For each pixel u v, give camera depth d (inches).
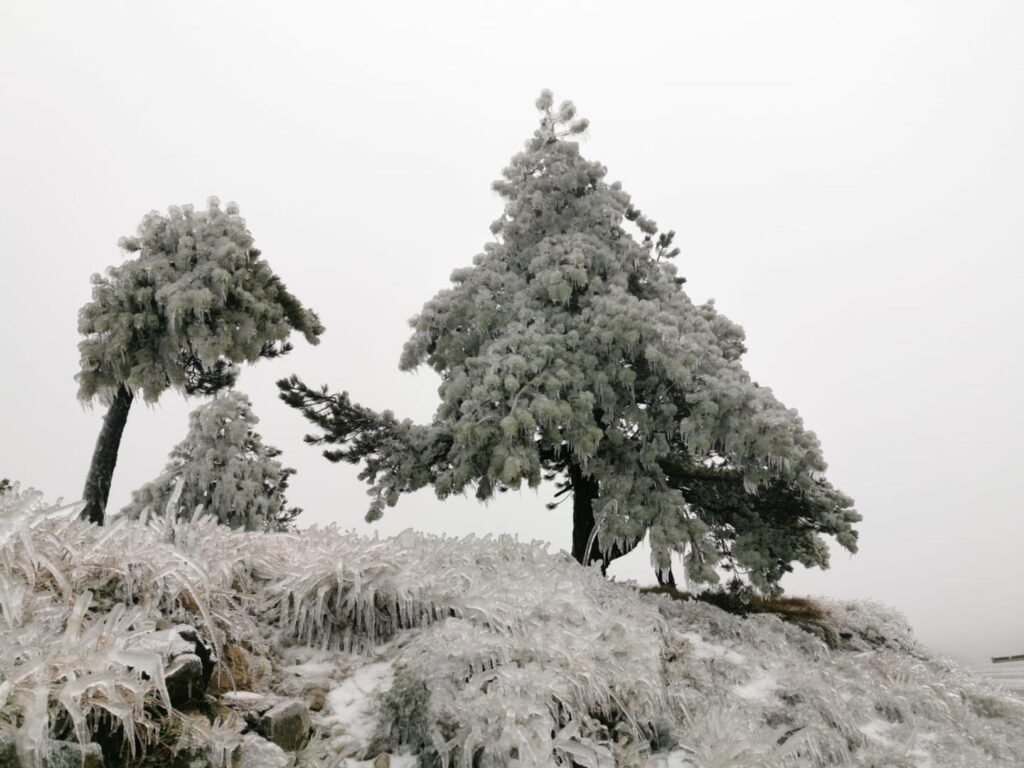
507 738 157.6
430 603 225.9
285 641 201.6
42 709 111.5
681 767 187.8
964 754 234.4
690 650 267.3
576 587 265.1
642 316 451.8
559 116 558.9
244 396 544.7
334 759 160.9
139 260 418.6
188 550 207.8
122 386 401.1
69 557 167.6
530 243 539.2
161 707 141.0
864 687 279.6
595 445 421.4
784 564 474.6
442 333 503.8
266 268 451.2
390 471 485.1
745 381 466.6
